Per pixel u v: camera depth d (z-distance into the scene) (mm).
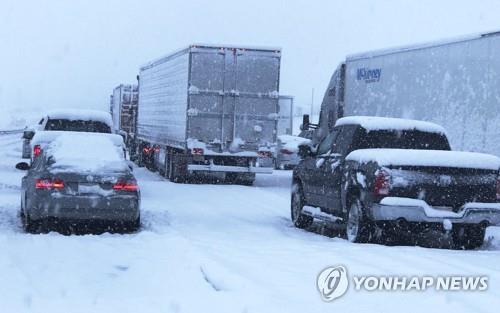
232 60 38531
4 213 24328
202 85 38375
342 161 20094
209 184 40219
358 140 20328
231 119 38688
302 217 23172
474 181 18141
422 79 29297
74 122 35188
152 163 51844
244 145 38875
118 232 21000
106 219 19953
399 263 14898
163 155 45781
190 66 38188
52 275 13773
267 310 10992
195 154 38469
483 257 16453
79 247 16859
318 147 22891
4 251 16125
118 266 14773
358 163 18969
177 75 41188
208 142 38594
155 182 40781
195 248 16500
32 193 19781
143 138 55281
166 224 22172
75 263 14938
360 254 16078
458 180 18016
